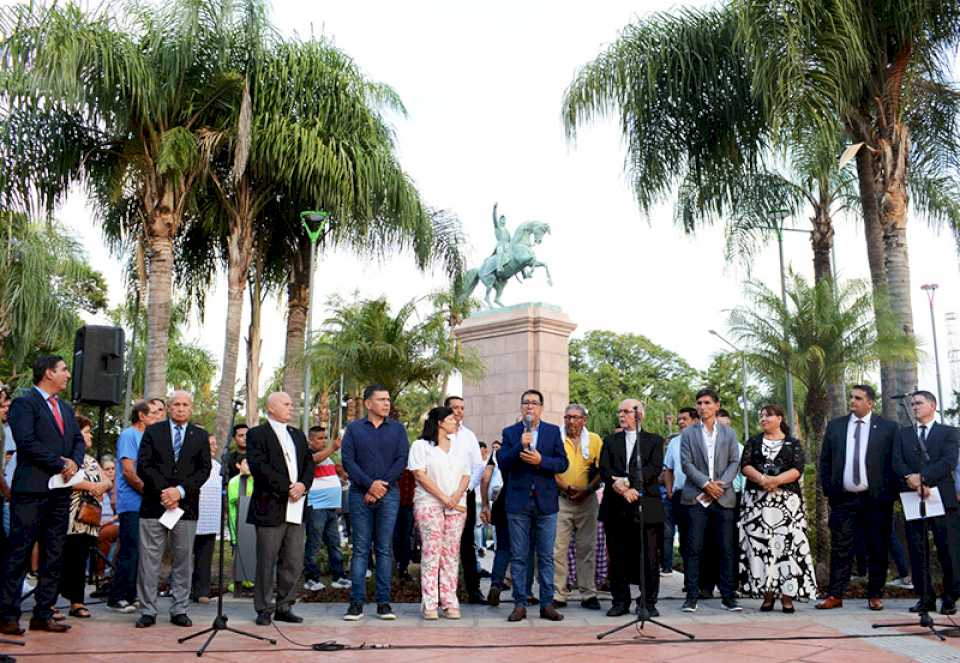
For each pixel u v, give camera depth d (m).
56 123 13.02
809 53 10.88
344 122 14.57
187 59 12.77
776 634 6.51
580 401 49.44
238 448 9.46
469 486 7.91
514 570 7.42
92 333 8.72
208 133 13.34
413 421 36.56
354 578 7.37
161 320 12.98
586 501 8.25
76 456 6.91
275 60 13.95
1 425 7.05
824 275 15.45
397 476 7.49
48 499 6.62
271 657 5.63
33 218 13.48
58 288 21.77
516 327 19.11
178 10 12.68
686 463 8.06
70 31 11.75
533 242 20.12
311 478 7.40
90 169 13.48
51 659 5.47
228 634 6.58
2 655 5.43
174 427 7.18
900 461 7.82
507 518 7.64
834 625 6.97
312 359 13.78
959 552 7.57
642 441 7.57
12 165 12.69
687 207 14.59
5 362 24.73
